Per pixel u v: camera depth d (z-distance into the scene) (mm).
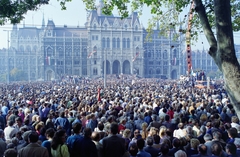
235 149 10586
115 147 10852
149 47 178625
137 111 21422
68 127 17172
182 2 18188
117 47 171625
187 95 37625
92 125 16859
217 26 10273
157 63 180375
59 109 22719
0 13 18203
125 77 143875
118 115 20469
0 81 162625
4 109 24781
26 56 181250
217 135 12305
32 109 24938
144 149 11820
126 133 13336
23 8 18859
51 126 16500
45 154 9648
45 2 19234
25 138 12008
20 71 169875
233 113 21203
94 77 162500
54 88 66375
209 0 15406
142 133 15297
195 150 11703
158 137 12500
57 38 171000
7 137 14961
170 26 21094
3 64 182125
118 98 29609
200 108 22375
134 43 173250
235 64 10070
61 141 10453
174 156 10836
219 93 42719
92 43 169375
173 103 25609
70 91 49375
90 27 163875
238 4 21047
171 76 182500
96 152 10773
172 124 16719
